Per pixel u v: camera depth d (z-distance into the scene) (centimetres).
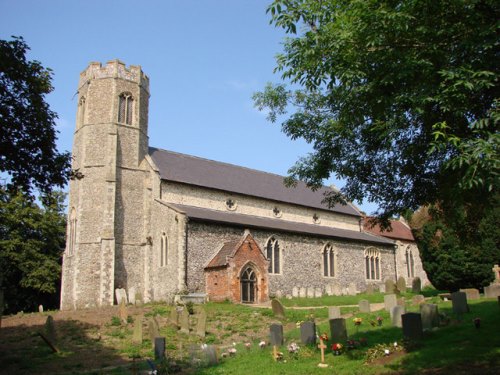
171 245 2994
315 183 1369
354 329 1650
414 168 1159
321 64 948
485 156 709
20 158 1506
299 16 941
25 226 4047
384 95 919
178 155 3828
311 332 1432
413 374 1018
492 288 2091
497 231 2600
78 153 3444
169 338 1838
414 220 3347
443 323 1477
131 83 3528
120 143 3378
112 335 1898
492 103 838
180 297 2706
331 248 3850
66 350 1677
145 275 3175
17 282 4028
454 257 2708
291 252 3506
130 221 3281
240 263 2902
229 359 1401
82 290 3088
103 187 3228
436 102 902
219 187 3534
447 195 1020
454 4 802
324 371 1126
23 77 1438
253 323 2131
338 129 1188
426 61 829
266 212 3778
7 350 1686
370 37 864
